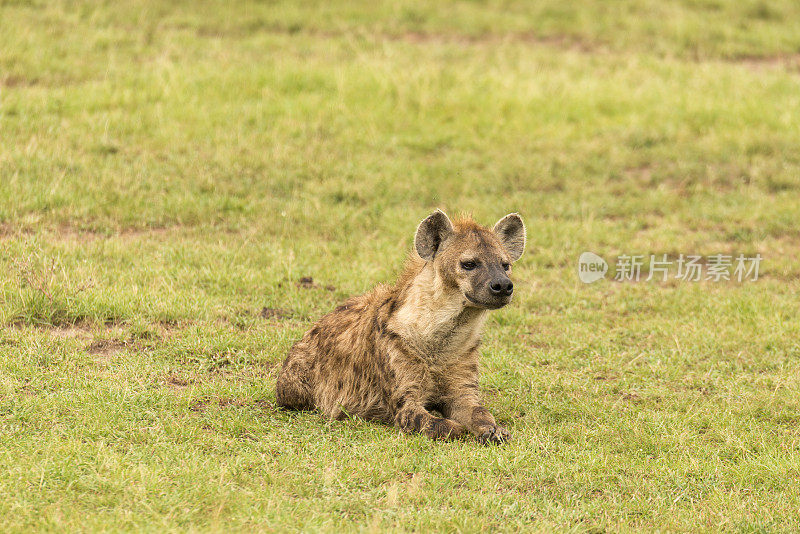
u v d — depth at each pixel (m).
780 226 15.41
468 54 23.03
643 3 27.03
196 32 23.36
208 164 16.25
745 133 18.70
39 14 22.75
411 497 6.58
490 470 7.12
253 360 9.86
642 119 19.41
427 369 8.15
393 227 14.64
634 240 14.81
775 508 6.77
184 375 9.20
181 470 6.64
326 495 6.57
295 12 24.86
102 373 8.88
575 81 21.28
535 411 8.77
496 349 10.70
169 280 11.87
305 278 12.62
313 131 18.00
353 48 22.88
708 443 8.12
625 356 10.63
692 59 23.94
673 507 6.75
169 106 18.38
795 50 24.84
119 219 14.07
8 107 17.36
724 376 10.02
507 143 18.19
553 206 16.09
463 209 15.45
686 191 16.83
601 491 7.06
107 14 23.41
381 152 17.53
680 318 11.97
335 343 8.62
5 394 8.09
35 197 14.02
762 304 12.26
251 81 19.83
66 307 10.53
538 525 6.24
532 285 13.07
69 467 6.49
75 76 19.64
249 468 7.01
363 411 8.41
